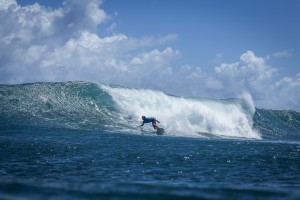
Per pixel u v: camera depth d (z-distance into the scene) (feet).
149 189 121.49
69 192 111.86
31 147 253.03
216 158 240.73
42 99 461.78
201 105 522.06
